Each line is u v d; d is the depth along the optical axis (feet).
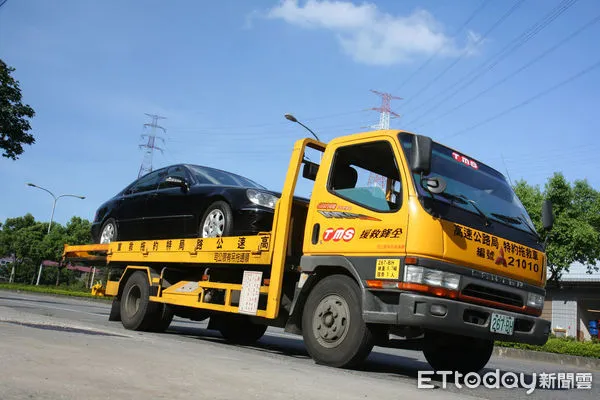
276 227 20.90
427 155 17.13
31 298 61.93
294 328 20.04
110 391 8.82
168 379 10.41
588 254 69.31
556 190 69.46
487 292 17.71
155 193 29.14
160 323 27.35
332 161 20.29
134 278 28.45
